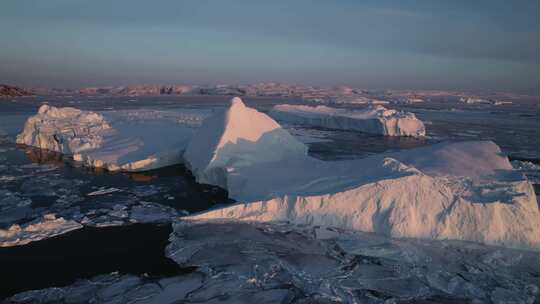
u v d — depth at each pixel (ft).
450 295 32.65
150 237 42.86
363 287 33.47
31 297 31.17
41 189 61.00
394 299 31.86
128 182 66.33
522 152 108.78
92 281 33.71
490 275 35.70
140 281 33.88
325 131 151.84
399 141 126.11
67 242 41.29
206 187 63.67
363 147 111.14
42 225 44.96
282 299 31.50
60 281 33.65
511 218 41.42
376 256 38.75
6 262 36.70
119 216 49.32
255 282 33.88
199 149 74.23
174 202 55.67
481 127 173.06
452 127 172.65
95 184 64.80
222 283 33.68
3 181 65.36
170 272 35.47
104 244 40.93
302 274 35.24
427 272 35.99
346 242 41.37
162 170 75.77
